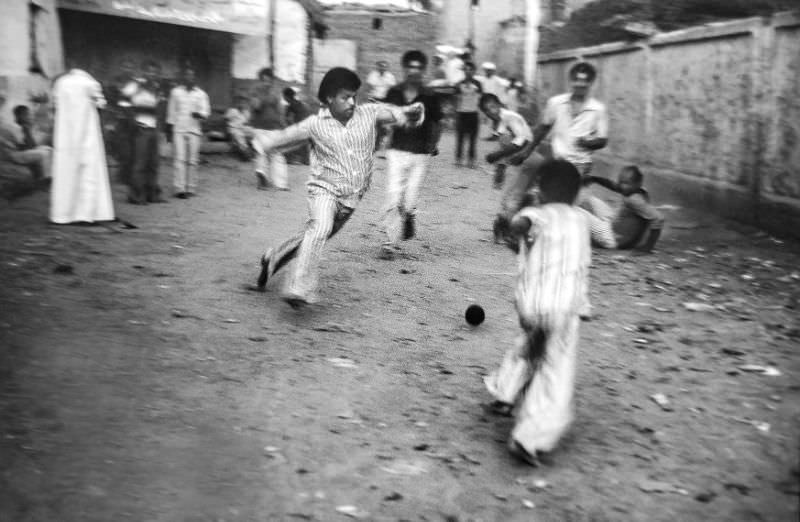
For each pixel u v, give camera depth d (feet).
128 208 40.91
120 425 16.98
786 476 16.19
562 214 16.97
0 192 40.16
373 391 19.52
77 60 70.59
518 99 89.04
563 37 75.05
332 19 125.49
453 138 90.27
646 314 26.16
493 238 36.91
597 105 32.07
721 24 42.83
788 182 37.76
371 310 25.48
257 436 16.99
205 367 20.21
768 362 22.12
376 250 33.55
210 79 78.28
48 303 24.07
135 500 14.47
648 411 19.04
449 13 128.36
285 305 25.32
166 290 26.16
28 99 48.80
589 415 18.76
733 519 14.75
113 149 53.98
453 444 17.21
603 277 30.45
